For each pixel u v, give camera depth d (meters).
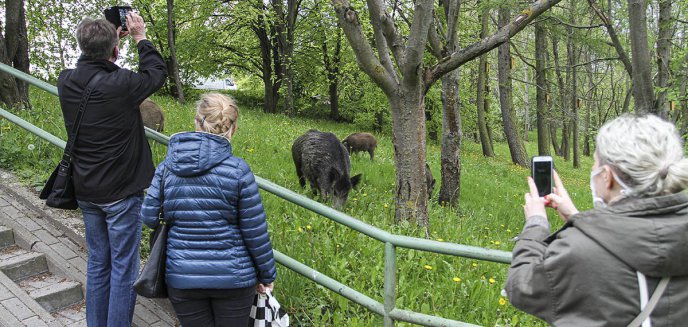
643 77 10.89
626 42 17.67
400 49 7.07
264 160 10.95
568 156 36.06
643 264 1.68
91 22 3.50
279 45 27.47
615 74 41.81
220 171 2.90
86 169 3.48
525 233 2.07
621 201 1.85
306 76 31.69
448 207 10.76
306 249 5.27
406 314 3.12
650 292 1.71
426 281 5.30
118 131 3.49
